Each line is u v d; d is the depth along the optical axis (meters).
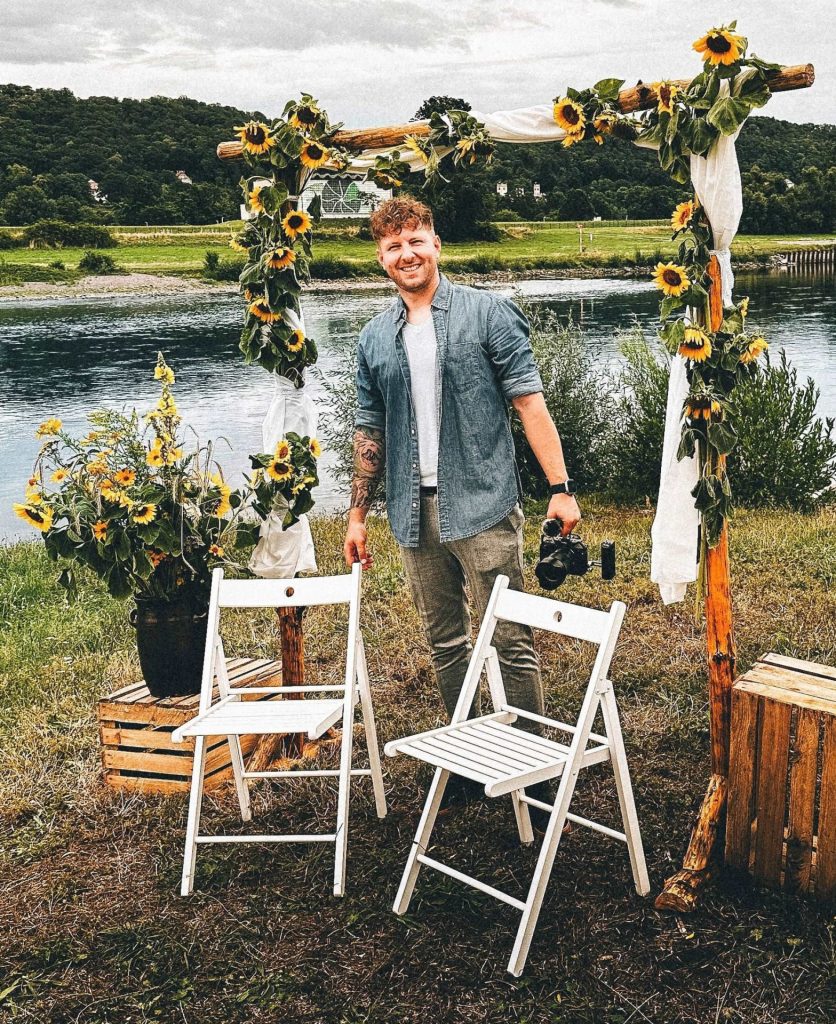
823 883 3.13
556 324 11.67
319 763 4.44
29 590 7.44
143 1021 2.87
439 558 3.82
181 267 56.16
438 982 2.95
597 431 11.09
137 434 4.48
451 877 3.41
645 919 3.17
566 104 3.49
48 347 27.78
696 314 3.31
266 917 3.31
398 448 3.78
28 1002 2.96
